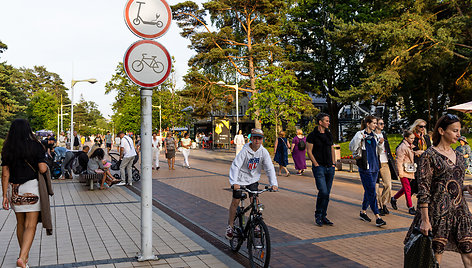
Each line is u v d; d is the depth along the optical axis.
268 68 30.89
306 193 10.64
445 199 3.44
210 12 33.09
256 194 4.80
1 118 47.03
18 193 4.48
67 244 5.53
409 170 7.76
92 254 5.05
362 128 7.56
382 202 7.71
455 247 3.52
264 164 5.08
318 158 6.82
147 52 4.85
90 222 6.99
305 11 38.72
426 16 26.09
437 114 33.19
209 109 36.59
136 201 9.40
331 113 40.56
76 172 11.82
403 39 24.12
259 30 31.66
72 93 28.16
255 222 4.59
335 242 5.73
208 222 7.14
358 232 6.32
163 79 4.94
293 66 33.50
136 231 6.31
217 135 36.94
